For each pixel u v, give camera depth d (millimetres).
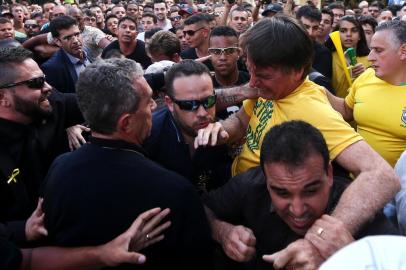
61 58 3902
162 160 1917
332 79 3730
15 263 1405
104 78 1419
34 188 2105
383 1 10922
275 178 1295
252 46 1557
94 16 7891
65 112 2418
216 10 8508
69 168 1472
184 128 1928
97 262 1381
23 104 1993
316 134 1306
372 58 2275
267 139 1331
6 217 1933
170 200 1432
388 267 712
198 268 1541
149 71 2680
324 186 1306
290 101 1638
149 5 10352
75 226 1439
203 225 1510
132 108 1444
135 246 1365
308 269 1175
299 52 1541
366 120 2344
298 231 1366
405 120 2209
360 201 1303
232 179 1681
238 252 1479
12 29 5727
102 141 1476
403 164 1690
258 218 1538
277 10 5738
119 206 1414
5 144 1979
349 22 3830
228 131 1977
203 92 1866
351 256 741
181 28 5461
